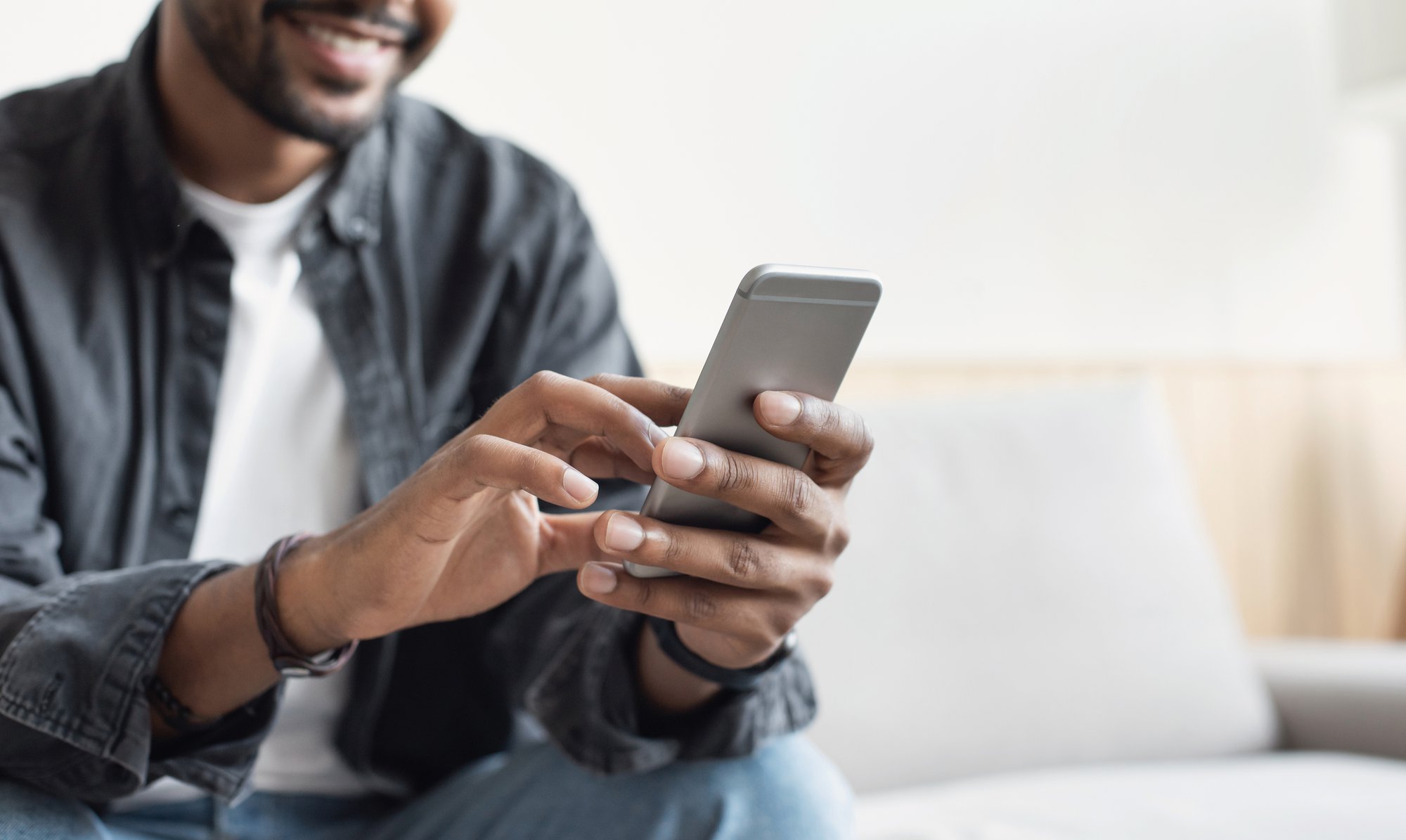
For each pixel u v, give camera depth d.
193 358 0.96
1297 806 1.17
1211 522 2.16
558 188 1.15
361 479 1.00
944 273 2.03
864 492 1.47
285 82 0.91
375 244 1.04
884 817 1.21
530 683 0.92
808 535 0.67
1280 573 2.21
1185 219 2.21
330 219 1.01
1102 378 2.08
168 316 0.96
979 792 1.28
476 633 1.02
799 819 0.77
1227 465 2.17
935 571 1.44
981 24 2.07
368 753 0.96
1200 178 2.23
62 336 0.92
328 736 0.98
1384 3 2.15
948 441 1.53
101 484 0.92
